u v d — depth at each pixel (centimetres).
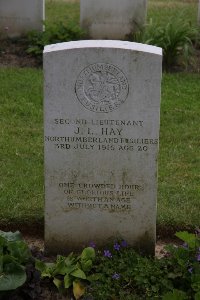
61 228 258
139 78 239
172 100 408
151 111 242
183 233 245
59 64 239
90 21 502
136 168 250
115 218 257
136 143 247
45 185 253
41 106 396
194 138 359
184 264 235
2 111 385
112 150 248
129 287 239
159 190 302
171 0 684
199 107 400
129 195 253
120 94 241
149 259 253
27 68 459
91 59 238
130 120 244
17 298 228
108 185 253
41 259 248
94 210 256
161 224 278
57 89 242
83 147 248
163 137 359
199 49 503
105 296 235
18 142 348
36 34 492
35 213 281
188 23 500
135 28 502
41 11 500
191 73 463
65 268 243
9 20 504
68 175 252
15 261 229
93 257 249
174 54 468
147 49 238
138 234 258
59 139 247
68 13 623
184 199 295
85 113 244
